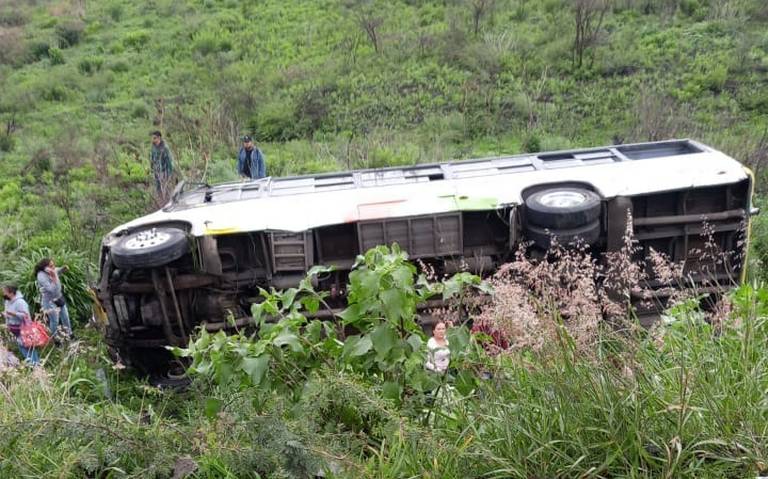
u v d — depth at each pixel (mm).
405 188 8508
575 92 17719
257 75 20609
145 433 4090
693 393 3664
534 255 7867
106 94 21016
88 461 3840
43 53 24547
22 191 15117
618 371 3758
